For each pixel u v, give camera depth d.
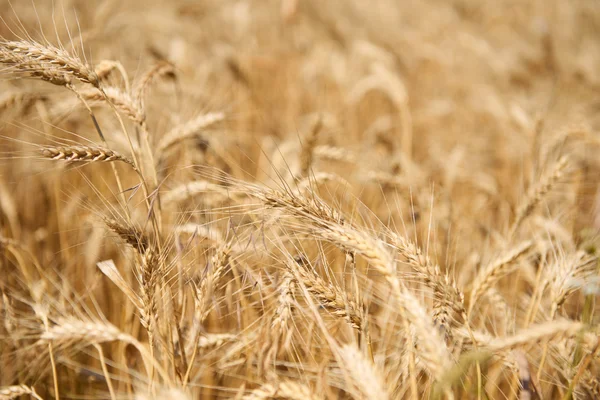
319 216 1.20
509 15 4.97
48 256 1.56
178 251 1.25
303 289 1.18
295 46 3.44
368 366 1.14
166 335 1.27
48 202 1.68
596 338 1.19
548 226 1.42
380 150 1.92
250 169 1.79
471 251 1.51
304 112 2.71
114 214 1.28
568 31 4.32
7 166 1.67
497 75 3.26
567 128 1.61
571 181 1.63
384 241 1.20
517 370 1.24
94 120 1.25
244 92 2.20
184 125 1.46
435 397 1.12
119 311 1.47
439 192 1.57
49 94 1.48
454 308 1.19
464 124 2.93
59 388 1.41
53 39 1.55
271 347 1.22
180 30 2.98
